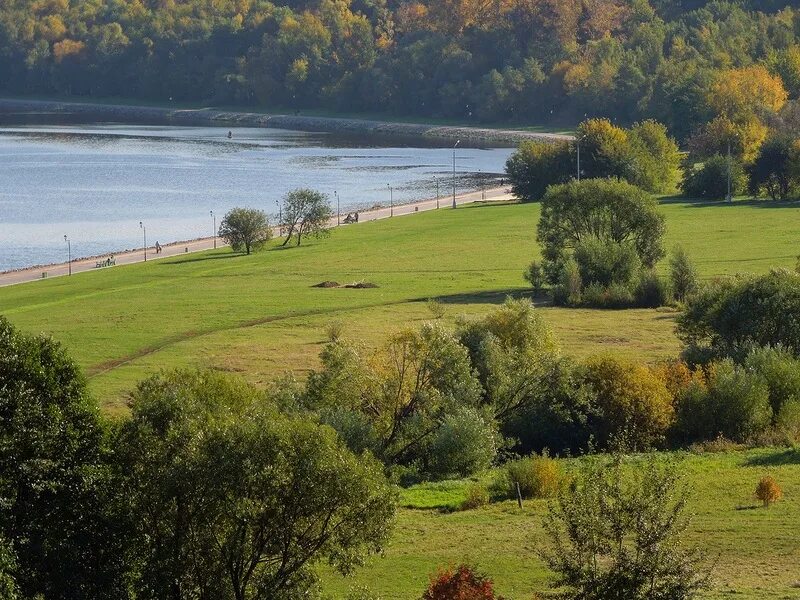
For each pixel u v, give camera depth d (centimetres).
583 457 9081
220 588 5416
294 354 13000
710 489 7788
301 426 5475
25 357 5688
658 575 4650
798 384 10112
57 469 5522
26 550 5331
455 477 8888
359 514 5378
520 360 10244
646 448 9625
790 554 6400
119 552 5488
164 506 5447
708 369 10544
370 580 6366
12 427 5466
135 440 5709
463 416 9088
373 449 9031
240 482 5253
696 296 12506
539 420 9900
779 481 7962
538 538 6912
